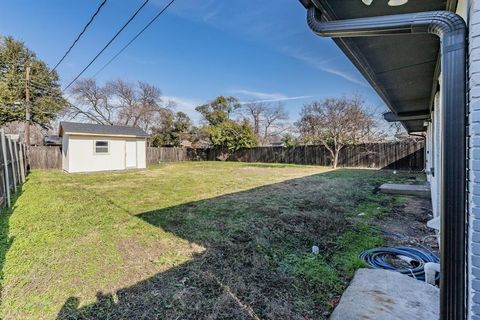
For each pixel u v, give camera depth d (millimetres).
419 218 4285
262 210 4762
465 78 1205
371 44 2234
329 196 6035
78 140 11734
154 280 2355
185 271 2518
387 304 1843
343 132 13789
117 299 2078
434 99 4156
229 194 6340
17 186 7211
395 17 1401
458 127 1209
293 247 3090
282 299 2068
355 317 1717
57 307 1979
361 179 8883
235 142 18688
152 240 3295
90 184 7988
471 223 1132
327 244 3182
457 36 1222
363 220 4164
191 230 3670
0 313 1906
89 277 2400
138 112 21219
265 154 17750
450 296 1214
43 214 4441
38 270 2516
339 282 2309
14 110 14484
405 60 2631
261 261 2719
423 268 2516
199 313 1906
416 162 12086
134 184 8016
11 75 14695
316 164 15367
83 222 4020
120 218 4258
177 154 19000
